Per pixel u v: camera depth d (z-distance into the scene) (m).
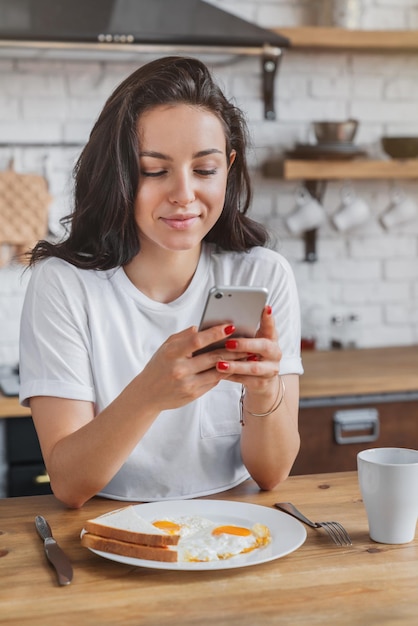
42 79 3.08
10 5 2.60
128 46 2.66
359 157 3.39
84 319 1.48
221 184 1.39
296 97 3.32
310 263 3.39
